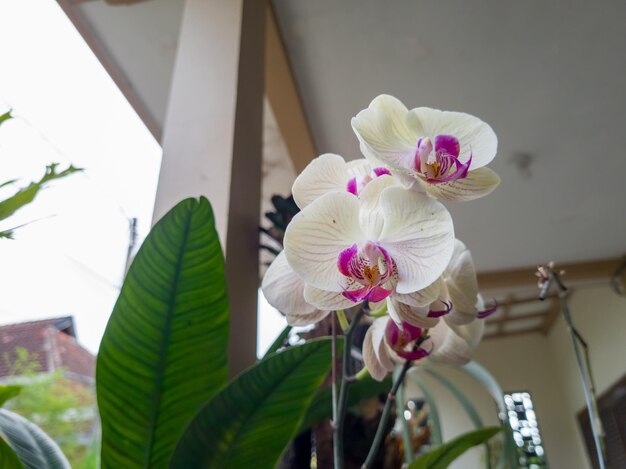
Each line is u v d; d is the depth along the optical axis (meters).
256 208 0.60
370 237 0.26
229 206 0.52
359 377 0.30
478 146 0.27
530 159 1.20
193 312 0.27
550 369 2.53
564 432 2.38
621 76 1.00
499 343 2.63
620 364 1.88
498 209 1.37
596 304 2.04
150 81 0.98
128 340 0.27
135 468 0.28
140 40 0.91
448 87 1.03
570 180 1.27
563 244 1.55
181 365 0.28
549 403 2.46
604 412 2.09
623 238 1.52
